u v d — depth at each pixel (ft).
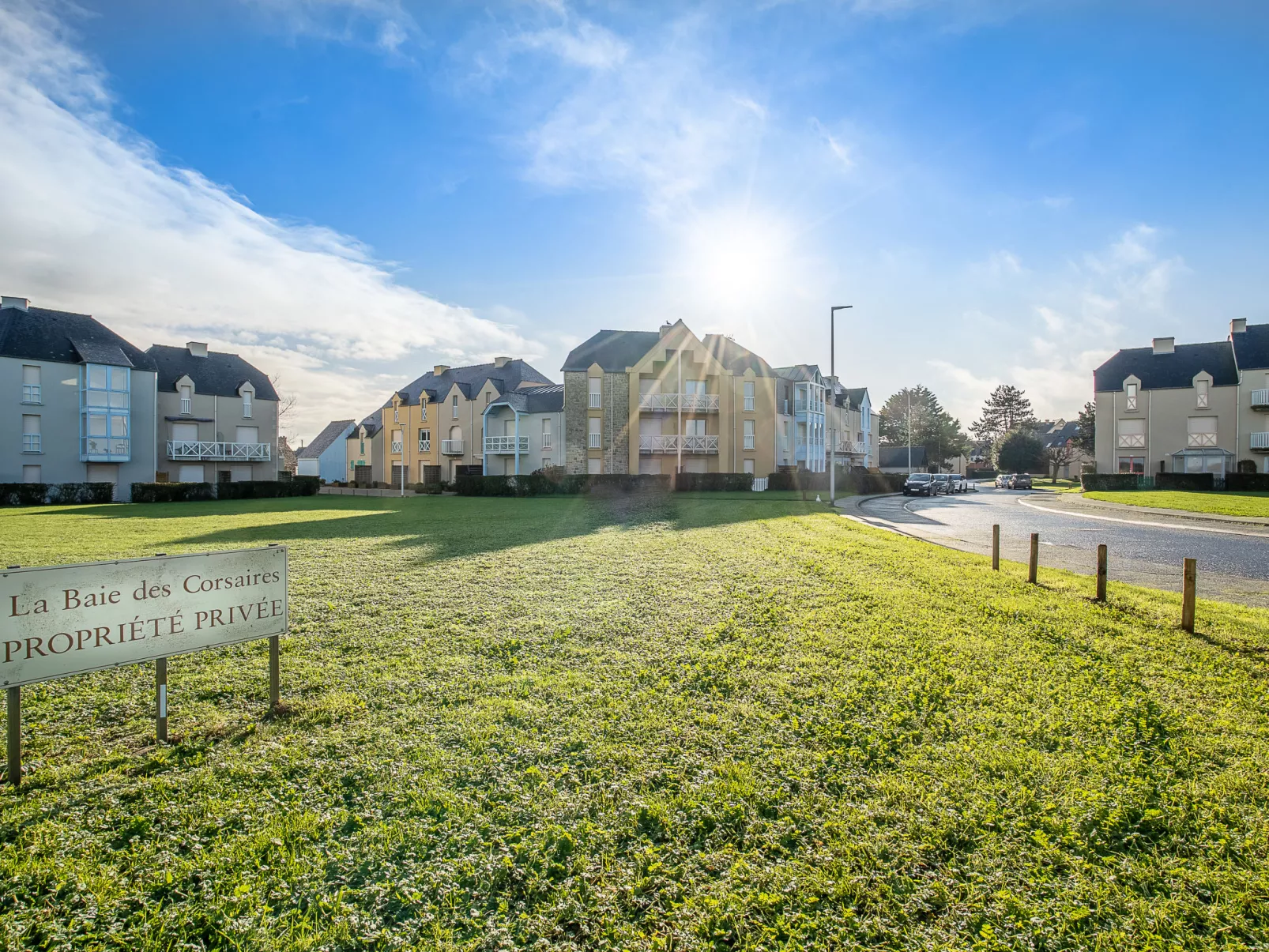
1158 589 33.24
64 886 10.42
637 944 9.48
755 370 152.87
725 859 11.23
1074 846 11.59
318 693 18.62
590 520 68.08
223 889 10.42
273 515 78.54
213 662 21.26
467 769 14.03
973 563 39.88
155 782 13.51
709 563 39.04
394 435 201.36
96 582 14.11
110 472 140.36
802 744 15.29
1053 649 22.20
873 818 12.32
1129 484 136.87
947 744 15.21
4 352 127.24
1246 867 11.02
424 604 28.73
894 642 22.93
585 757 14.65
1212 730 16.01
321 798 12.97
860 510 90.07
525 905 10.21
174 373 159.63
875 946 9.45
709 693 18.49
